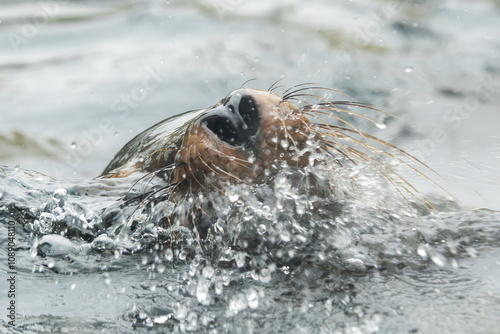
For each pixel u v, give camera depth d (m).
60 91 28.31
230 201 10.85
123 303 9.09
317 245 10.38
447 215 11.75
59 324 8.45
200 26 36.06
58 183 14.09
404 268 9.68
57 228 12.17
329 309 8.45
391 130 22.31
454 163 18.50
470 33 33.50
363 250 10.26
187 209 11.05
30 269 10.62
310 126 11.78
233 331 8.01
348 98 25.17
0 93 28.36
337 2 40.81
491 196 15.28
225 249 10.45
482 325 7.71
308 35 33.81
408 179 15.59
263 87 26.12
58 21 39.16
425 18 36.16
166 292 9.40
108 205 12.43
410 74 28.11
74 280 10.12
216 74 27.98
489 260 9.87
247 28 35.34
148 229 11.41
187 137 11.20
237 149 10.98
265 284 9.42
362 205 11.58
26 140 23.86
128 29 36.88
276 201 10.88
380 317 8.09
